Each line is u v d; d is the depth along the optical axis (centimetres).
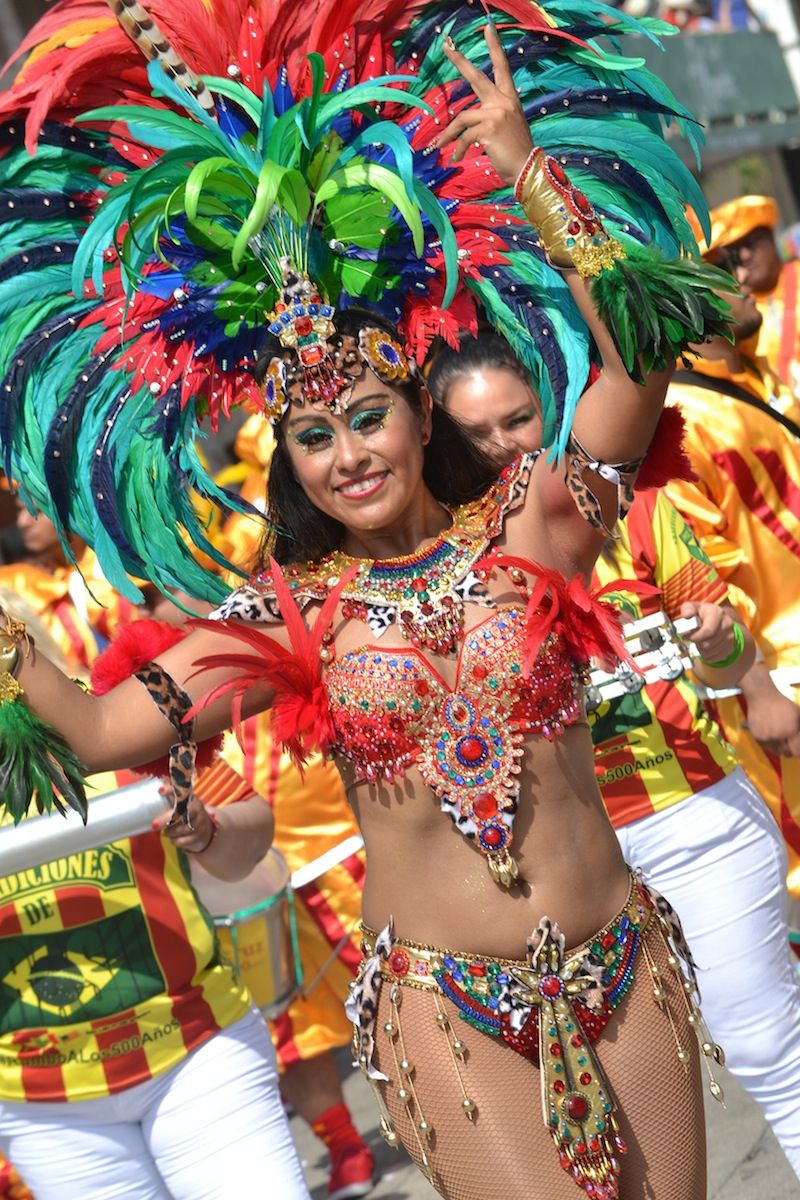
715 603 456
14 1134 415
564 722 300
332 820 646
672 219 315
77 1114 411
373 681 295
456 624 297
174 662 305
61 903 405
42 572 648
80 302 315
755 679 491
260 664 298
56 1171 413
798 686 563
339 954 631
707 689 466
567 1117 292
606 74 315
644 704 440
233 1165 408
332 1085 614
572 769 304
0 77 313
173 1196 419
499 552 305
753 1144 541
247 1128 411
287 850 645
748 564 571
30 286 311
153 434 325
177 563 331
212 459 964
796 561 573
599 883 304
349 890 639
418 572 302
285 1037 615
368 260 302
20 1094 410
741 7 1761
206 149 292
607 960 301
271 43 307
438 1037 298
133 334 314
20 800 290
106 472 322
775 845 450
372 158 306
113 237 288
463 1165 299
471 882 298
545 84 316
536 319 316
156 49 291
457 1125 298
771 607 576
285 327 295
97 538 322
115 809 382
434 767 295
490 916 297
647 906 312
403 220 304
